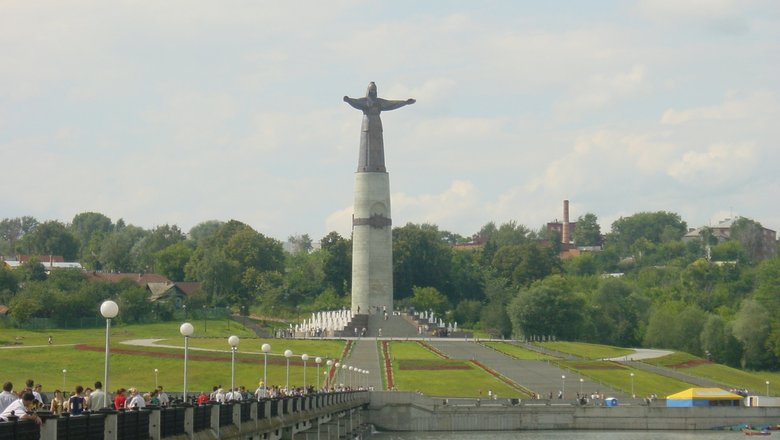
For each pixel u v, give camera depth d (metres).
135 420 64.62
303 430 124.62
